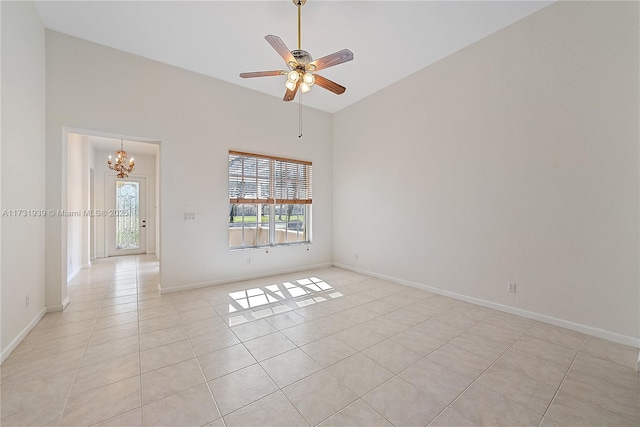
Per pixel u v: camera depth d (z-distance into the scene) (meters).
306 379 1.95
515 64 3.11
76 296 3.77
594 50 2.59
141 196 7.48
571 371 2.05
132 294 3.87
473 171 3.52
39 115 2.93
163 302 3.54
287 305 3.46
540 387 1.87
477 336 2.62
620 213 2.48
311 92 4.87
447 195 3.81
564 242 2.80
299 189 5.43
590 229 2.64
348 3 2.77
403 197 4.43
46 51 3.13
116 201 7.14
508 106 3.18
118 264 6.01
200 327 2.80
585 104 2.65
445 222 3.84
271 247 5.02
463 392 1.81
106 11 2.88
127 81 3.62
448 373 2.02
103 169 6.94
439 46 3.54
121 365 2.11
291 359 2.21
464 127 3.60
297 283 4.49
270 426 1.52
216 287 4.23
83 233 5.64
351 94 4.97
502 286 3.26
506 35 3.18
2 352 2.14
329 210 5.88
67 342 2.46
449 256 3.80
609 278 2.54
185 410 1.64
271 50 3.59
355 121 5.31
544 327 2.81
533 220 3.01
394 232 4.59
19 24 2.47
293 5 2.79
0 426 1.51
